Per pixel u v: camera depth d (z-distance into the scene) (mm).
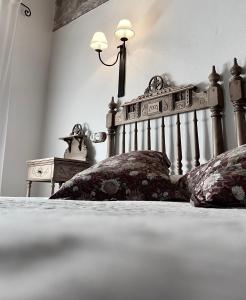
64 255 120
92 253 123
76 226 161
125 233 153
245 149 750
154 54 1883
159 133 1721
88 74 2393
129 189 988
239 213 372
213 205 604
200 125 1524
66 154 2307
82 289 96
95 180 979
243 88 1354
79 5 2688
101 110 2195
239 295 98
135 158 1143
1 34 2436
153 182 1021
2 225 154
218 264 120
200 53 1629
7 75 2416
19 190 2492
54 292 93
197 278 109
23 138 2596
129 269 111
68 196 958
